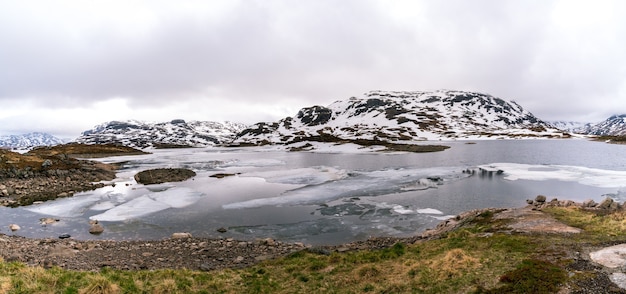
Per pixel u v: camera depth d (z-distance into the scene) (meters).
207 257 23.34
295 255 21.81
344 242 28.22
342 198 45.84
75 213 39.72
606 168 69.25
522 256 15.20
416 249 20.28
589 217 21.91
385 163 88.44
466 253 16.84
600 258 13.85
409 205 40.91
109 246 26.31
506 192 46.97
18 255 22.22
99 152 145.00
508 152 109.81
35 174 61.19
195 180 65.69
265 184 59.72
